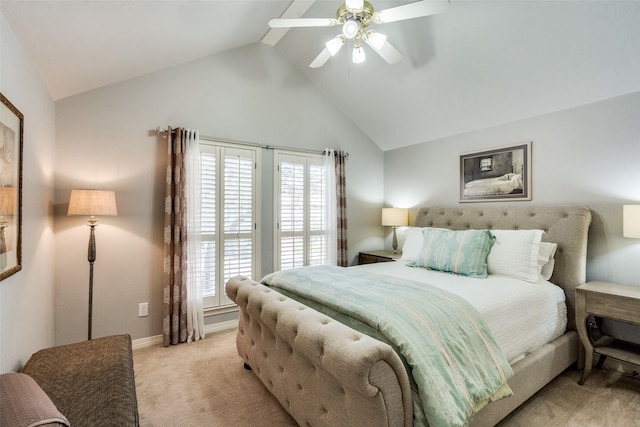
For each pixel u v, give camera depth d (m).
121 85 2.81
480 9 2.29
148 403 2.02
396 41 2.83
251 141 3.47
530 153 2.96
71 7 1.61
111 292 2.77
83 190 2.35
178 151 2.94
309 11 2.85
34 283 2.03
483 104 3.07
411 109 3.58
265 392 2.15
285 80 3.73
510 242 2.53
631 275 2.37
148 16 2.00
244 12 2.56
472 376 1.43
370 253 4.20
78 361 1.61
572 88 2.54
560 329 2.33
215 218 3.23
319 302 1.86
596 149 2.55
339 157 4.04
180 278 2.95
